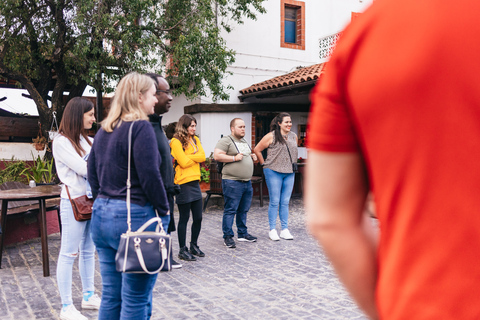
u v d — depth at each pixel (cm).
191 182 505
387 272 50
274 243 596
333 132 51
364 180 53
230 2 1148
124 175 220
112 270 229
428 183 45
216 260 507
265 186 1114
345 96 49
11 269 477
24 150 1171
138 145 215
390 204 49
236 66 1193
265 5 1230
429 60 43
